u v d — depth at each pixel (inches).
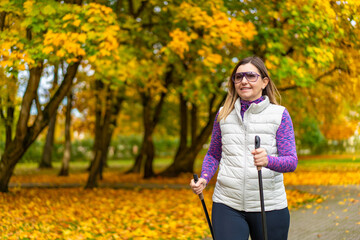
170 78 573.0
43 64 362.9
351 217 251.4
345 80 399.2
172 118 884.0
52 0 285.4
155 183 549.0
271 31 335.6
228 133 103.0
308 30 322.0
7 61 270.4
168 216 295.6
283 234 101.3
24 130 382.6
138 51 443.8
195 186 101.0
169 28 434.3
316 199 338.6
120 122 1066.7
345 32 321.1
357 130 550.6
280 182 101.5
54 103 386.0
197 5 341.7
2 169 395.5
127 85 568.1
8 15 338.3
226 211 102.5
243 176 99.6
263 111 100.4
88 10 291.6
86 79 563.5
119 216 294.2
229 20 324.2
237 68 106.0
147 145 634.2
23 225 255.1
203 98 479.2
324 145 1337.4
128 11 476.4
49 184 542.6
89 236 229.9
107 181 599.8
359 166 754.2
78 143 1481.3
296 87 452.1
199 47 386.6
